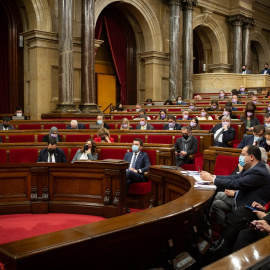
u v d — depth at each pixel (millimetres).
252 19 20688
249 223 3281
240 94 14703
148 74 16703
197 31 20125
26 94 13172
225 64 20062
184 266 2598
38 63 12398
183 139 6891
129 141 7516
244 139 5660
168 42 17203
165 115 9570
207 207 3344
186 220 2715
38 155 6402
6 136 7809
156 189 4551
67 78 12125
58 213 5383
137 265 2412
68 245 1951
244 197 3490
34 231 4496
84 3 12789
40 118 12461
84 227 2209
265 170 3432
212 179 3566
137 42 16969
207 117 9086
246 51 20672
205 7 18516
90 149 6156
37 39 12312
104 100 16672
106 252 2199
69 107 12141
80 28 13297
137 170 5777
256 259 1390
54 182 5430
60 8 12094
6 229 4574
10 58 12992
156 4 16516
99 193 5281
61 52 12109
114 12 16203
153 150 6102
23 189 5434
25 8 12766
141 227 2291
